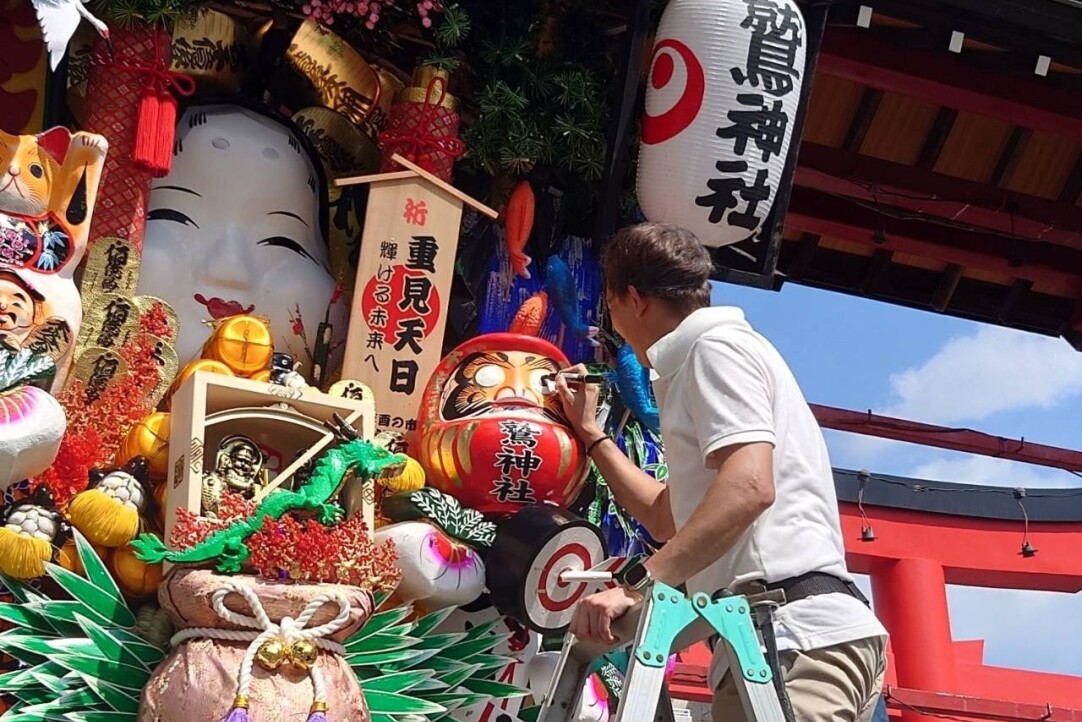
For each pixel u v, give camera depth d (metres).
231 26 3.94
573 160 4.18
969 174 7.14
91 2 3.53
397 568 3.22
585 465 3.58
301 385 3.32
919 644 8.15
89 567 3.02
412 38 4.27
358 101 4.12
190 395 3.08
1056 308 7.65
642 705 2.10
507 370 3.59
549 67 4.21
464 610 3.57
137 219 3.53
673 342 2.56
